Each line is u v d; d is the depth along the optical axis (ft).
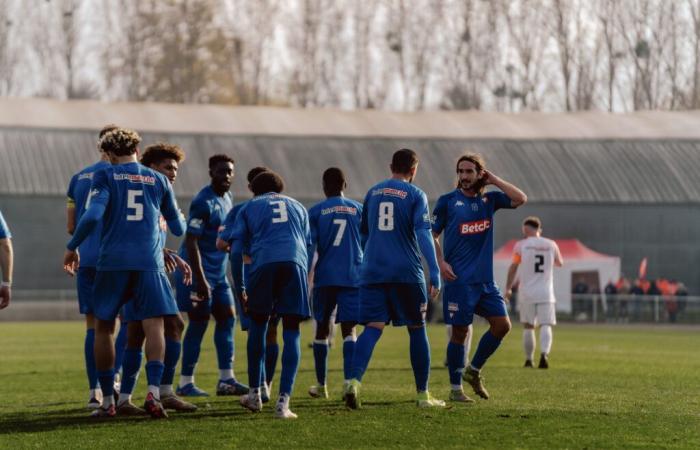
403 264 93.97
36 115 497.46
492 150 501.56
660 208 460.55
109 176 88.43
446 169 485.56
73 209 102.99
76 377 136.56
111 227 88.17
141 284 88.28
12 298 381.19
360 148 500.74
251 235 92.94
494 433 79.97
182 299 110.93
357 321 105.91
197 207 106.73
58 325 321.32
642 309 357.82
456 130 530.27
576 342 237.86
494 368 150.71
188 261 109.70
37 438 78.74
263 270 90.79
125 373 91.76
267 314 91.66
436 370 144.56
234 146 488.85
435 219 101.55
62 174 444.14
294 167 478.18
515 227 455.22
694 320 352.49
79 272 100.12
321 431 80.94
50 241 429.79
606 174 479.41
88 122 496.64
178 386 113.50
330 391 115.75
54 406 102.06
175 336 97.09
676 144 506.48
